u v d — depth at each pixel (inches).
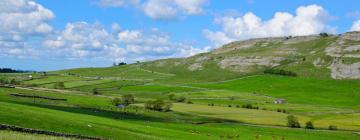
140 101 7859.3
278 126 5684.1
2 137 2044.8
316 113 7741.1
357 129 5713.6
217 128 4948.3
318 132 5310.0
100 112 5334.6
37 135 2319.1
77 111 5004.9
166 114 6102.4
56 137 2359.7
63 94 7829.7
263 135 4744.1
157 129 3853.3
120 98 7628.0
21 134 2242.9
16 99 5713.6
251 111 7367.1
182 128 4525.1
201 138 3737.7
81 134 2662.4
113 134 2866.6
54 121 2817.4
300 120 6496.1
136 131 3417.8
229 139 4101.9
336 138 4943.4
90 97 7726.4
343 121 6574.8
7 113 2699.3
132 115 5502.0
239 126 5457.7
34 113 2977.4
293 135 4968.0
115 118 4867.1
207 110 7101.4
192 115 6264.8
